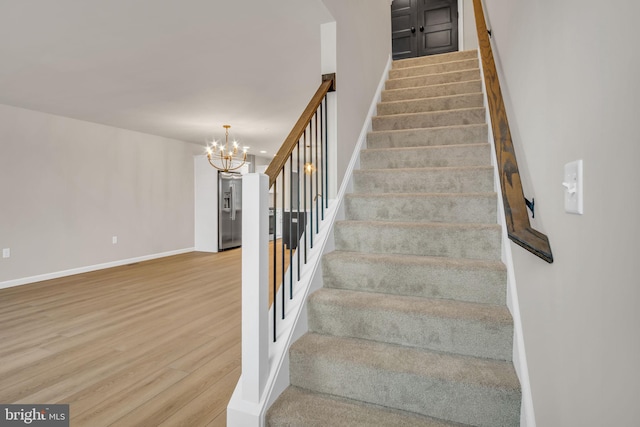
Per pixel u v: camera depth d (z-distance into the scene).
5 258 4.30
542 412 1.01
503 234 1.76
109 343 2.57
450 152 2.50
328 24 2.37
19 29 2.45
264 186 1.39
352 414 1.35
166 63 3.09
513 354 1.38
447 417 1.31
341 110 2.42
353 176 2.53
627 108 0.55
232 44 2.74
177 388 1.96
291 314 1.65
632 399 0.53
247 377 1.37
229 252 7.21
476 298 1.66
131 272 5.19
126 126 5.59
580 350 0.74
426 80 3.58
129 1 2.13
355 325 1.65
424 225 1.98
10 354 2.38
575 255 0.77
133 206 5.98
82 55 2.89
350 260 1.88
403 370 1.36
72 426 1.62
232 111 4.67
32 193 4.57
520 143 1.37
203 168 7.34
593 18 0.68
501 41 1.83
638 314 0.52
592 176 0.69
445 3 5.71
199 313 3.27
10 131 4.35
